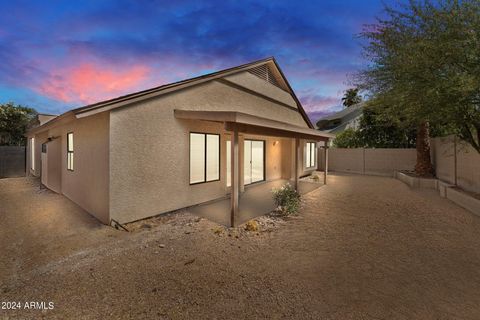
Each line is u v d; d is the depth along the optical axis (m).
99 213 5.61
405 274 3.20
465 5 4.76
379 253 3.88
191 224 5.39
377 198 8.20
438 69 5.22
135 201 5.55
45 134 10.20
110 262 3.55
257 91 10.11
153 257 3.72
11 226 5.25
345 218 5.89
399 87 6.14
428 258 3.68
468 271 3.27
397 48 6.14
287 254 3.85
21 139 17.12
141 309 2.48
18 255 3.86
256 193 8.98
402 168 14.41
